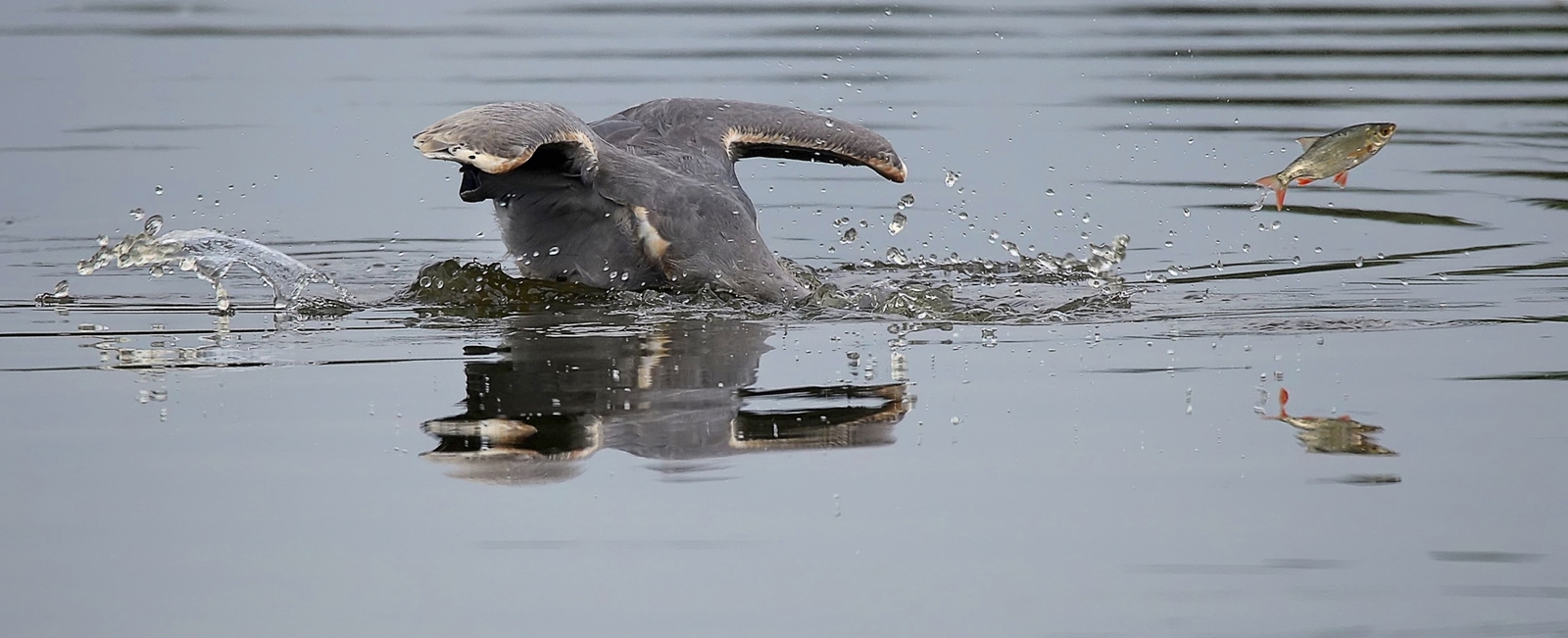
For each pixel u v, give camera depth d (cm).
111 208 2895
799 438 1723
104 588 1378
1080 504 1562
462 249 2747
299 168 3222
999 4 4766
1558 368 1956
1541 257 2561
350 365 1986
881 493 1586
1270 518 1526
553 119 2258
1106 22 4525
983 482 1617
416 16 4619
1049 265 2608
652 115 2623
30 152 3253
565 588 1384
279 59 4075
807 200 3092
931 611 1341
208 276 2364
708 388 1889
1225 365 1995
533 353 2039
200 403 1834
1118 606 1349
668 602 1355
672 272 2339
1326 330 2159
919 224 2911
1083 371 1977
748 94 3647
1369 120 3512
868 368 1986
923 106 3625
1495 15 4625
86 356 2025
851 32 4372
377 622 1317
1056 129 3462
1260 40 4294
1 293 2361
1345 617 1327
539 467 1639
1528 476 1609
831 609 1344
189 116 3547
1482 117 3547
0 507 1538
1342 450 1694
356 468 1633
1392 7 4738
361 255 2692
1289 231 2791
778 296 2300
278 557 1443
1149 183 3112
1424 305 2289
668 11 4694
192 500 1556
